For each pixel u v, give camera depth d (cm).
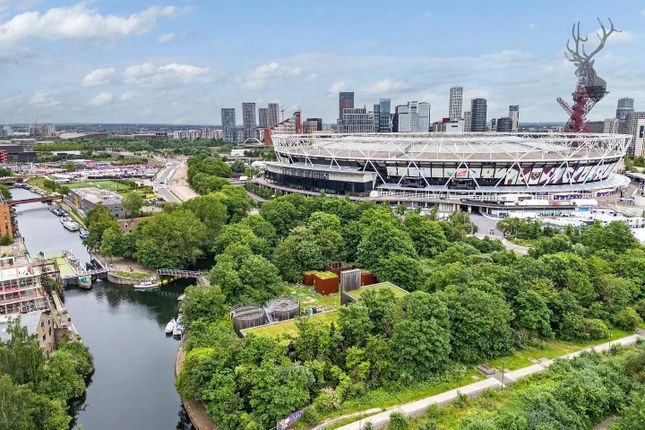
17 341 9200
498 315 10244
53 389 9681
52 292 15538
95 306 15688
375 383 9281
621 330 11719
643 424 7162
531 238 19962
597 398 8331
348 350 9562
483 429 7281
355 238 17075
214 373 8862
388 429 8000
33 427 7738
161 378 11269
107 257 19562
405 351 9269
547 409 7938
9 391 7512
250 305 12469
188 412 9456
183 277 18025
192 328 11212
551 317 11344
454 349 10138
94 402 10325
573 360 9825
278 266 15375
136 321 14512
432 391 9100
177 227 18338
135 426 9588
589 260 13738
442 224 18812
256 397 8456
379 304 10644
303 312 12838
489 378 9525
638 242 16375
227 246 16488
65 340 12125
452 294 10675
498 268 12100
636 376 8938
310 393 8975
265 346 9306
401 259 13925
